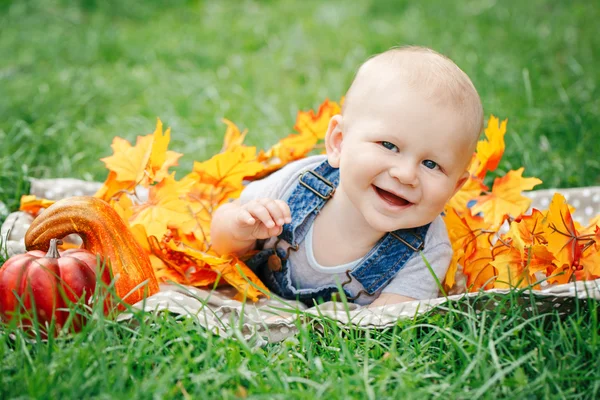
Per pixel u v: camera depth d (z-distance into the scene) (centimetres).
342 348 172
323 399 156
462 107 193
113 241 196
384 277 214
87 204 197
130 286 194
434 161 192
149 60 478
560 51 488
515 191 231
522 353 176
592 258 204
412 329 182
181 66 468
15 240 225
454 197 239
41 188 265
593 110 373
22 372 158
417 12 589
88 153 329
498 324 189
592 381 168
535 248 205
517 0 604
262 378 165
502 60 459
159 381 155
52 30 514
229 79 450
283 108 408
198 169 236
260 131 364
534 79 429
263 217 203
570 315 192
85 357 160
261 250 227
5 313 181
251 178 247
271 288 229
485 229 225
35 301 179
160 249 219
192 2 620
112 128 368
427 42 511
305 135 253
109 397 150
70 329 181
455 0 614
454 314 189
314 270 218
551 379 164
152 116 387
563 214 200
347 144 199
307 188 218
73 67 454
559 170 314
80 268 185
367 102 196
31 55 464
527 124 359
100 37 502
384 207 195
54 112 370
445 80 193
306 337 177
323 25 562
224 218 216
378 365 168
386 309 192
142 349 167
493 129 232
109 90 414
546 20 550
